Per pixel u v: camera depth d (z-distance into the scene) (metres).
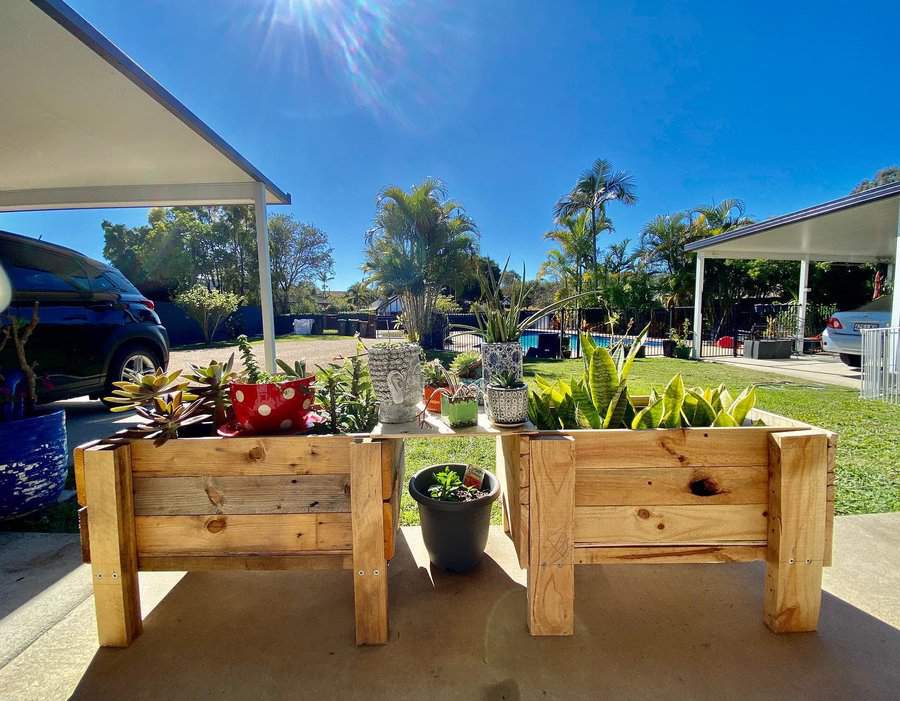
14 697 1.29
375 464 1.46
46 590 1.82
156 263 18.55
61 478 2.64
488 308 2.03
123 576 1.48
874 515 2.35
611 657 1.43
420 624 1.60
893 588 1.77
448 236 11.06
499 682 1.34
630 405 1.92
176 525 1.53
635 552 1.55
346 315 20.98
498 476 2.40
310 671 1.39
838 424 4.08
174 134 3.29
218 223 20.33
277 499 1.53
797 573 1.51
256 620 1.64
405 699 1.28
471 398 1.57
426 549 2.01
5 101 2.80
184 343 16.30
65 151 3.61
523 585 1.84
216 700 1.28
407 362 1.60
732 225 15.44
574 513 1.53
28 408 2.73
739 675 1.35
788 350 9.88
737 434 1.55
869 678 1.33
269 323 4.53
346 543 1.52
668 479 1.55
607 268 16.27
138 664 1.42
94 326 4.28
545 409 1.82
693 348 9.95
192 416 1.66
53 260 3.99
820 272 13.99
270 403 1.55
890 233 7.59
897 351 5.08
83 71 2.48
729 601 1.73
